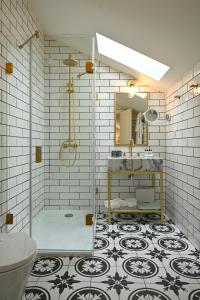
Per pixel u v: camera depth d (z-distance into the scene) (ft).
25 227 7.67
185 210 7.71
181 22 5.27
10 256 3.85
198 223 6.68
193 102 6.95
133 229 8.38
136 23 6.16
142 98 10.21
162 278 5.41
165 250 6.77
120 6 5.75
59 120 9.73
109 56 9.16
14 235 4.69
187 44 5.96
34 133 8.50
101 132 10.21
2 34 5.99
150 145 10.25
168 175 9.70
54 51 9.49
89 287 5.08
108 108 10.19
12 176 6.64
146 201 9.91
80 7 6.76
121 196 10.31
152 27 5.99
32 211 8.21
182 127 7.95
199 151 6.57
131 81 9.98
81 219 8.92
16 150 6.92
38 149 8.67
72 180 9.77
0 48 5.90
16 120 6.91
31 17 8.09
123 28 6.78
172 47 6.45
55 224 8.41
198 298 4.75
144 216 9.77
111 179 10.30
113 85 10.17
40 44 9.07
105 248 6.88
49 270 5.71
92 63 7.38
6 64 6.20
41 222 8.60
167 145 9.87
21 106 7.29
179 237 7.67
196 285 5.17
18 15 7.02
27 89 7.77
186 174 7.57
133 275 5.53
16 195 6.94
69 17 7.69
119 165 8.73
